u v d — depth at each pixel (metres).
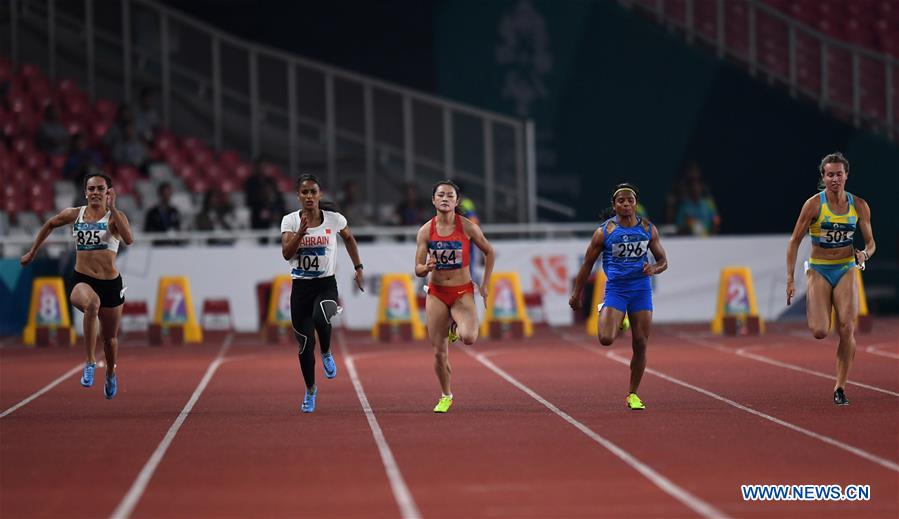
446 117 99.00
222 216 88.19
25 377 55.88
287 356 66.31
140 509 26.78
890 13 110.06
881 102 104.94
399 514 26.00
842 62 105.69
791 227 103.69
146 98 96.31
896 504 26.73
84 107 97.62
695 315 85.75
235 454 33.88
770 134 103.88
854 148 102.81
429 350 68.75
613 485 28.92
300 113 106.25
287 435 37.34
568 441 35.59
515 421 39.94
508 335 76.31
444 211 41.12
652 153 105.06
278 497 27.91
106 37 104.25
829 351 64.94
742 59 105.75
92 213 44.00
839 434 36.41
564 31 106.06
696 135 104.62
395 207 96.38
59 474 31.05
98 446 35.53
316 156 104.38
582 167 105.69
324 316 42.00
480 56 106.19
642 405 42.72
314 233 42.06
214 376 55.81
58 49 103.88
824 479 29.45
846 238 42.38
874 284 97.00
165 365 61.50
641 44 105.06
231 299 82.62
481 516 25.73
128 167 92.38
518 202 99.81
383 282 76.50
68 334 75.38
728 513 25.89
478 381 52.28
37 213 88.44
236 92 105.81
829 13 109.50
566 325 85.06
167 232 83.62
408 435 37.06
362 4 106.56
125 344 75.69
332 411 43.00
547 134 105.88
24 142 92.62
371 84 98.69
